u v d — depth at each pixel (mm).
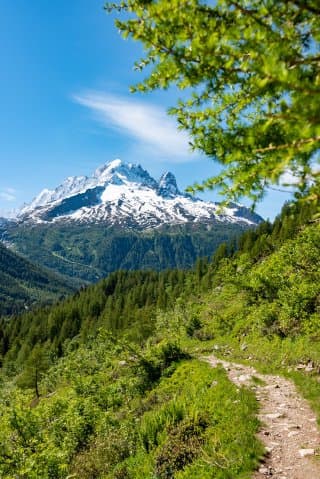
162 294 141000
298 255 17844
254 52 2748
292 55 2785
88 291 198125
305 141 2393
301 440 11781
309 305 18391
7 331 156000
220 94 3643
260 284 22703
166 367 29594
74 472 16141
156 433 14703
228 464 10242
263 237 84188
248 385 18734
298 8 2977
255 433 12250
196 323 49500
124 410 25344
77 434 21859
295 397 16531
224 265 32750
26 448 17031
